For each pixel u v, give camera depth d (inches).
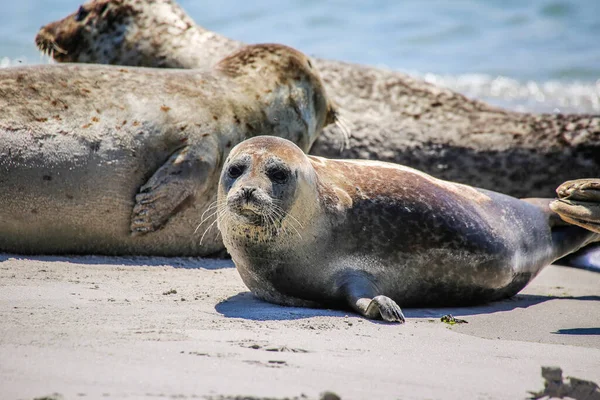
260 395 464.1
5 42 2920.8
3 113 954.7
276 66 1184.2
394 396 488.7
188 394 459.5
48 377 476.4
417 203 818.2
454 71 2662.4
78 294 740.7
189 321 657.0
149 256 1014.4
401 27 3201.3
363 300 743.1
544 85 2444.6
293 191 745.0
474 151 1385.3
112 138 987.9
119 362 515.2
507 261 857.5
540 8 3223.4
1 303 675.4
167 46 1434.5
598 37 2923.2
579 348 662.5
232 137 1078.4
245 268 782.5
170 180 994.7
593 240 977.5
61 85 1007.0
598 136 1386.6
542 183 1374.3
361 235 788.6
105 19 1460.4
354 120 1424.7
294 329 659.4
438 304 845.2
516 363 595.5
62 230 961.5
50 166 949.2
